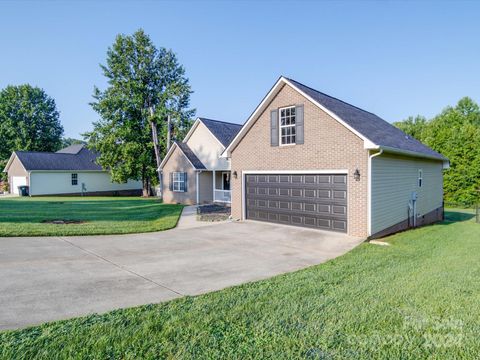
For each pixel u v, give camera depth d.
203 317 4.39
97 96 30.19
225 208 20.06
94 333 3.88
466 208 26.12
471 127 27.33
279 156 13.27
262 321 4.29
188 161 23.95
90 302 4.99
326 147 11.63
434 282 5.94
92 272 6.64
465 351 3.55
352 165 10.88
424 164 15.90
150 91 31.62
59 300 5.05
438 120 42.78
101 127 30.12
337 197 11.43
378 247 9.41
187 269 7.02
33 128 48.56
